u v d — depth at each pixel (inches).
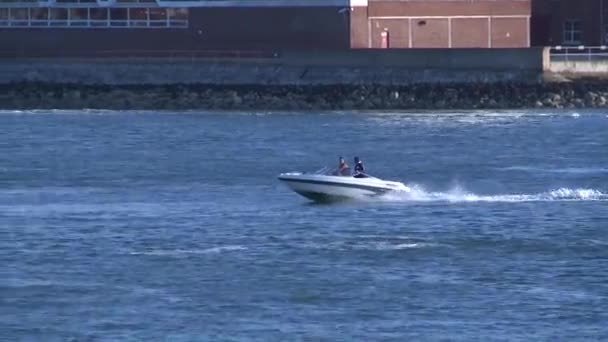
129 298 6747.1
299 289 6865.2
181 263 7342.5
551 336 6195.9
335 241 7800.2
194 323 6382.9
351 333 6235.2
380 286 6914.4
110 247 7701.8
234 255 7495.1
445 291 6820.9
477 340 6151.6
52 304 6653.5
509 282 6978.4
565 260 7391.7
